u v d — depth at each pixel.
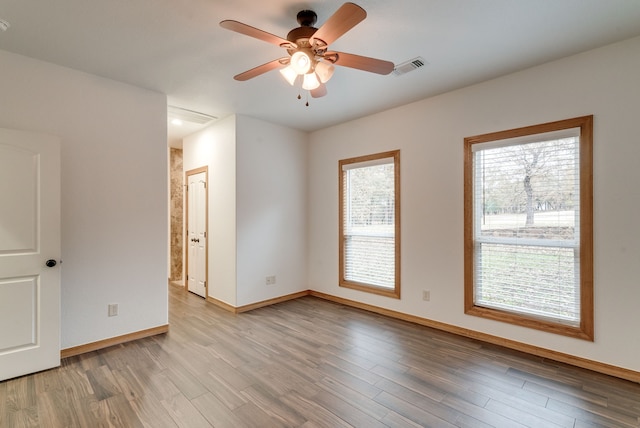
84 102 2.92
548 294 2.86
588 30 2.30
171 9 2.05
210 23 2.21
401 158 3.84
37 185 2.54
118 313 3.11
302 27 2.08
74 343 2.85
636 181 2.40
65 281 2.81
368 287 4.22
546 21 2.19
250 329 3.51
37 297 2.52
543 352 2.81
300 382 2.39
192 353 2.89
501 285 3.13
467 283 3.29
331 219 4.70
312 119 4.38
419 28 2.27
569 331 2.68
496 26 2.25
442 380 2.42
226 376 2.48
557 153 2.80
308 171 5.05
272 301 4.52
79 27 2.24
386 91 3.39
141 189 3.27
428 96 3.55
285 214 4.71
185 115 4.18
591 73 2.58
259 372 2.54
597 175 2.56
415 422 1.93
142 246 3.27
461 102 3.33
